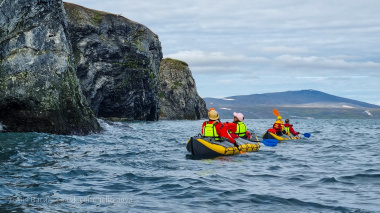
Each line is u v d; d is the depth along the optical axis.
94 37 39.03
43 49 19.72
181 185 6.88
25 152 11.21
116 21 43.34
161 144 15.37
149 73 46.56
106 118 43.19
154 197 6.00
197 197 6.03
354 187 6.91
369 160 10.84
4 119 18.53
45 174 7.70
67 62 20.31
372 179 7.70
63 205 5.41
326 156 11.78
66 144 14.02
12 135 16.39
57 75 19.45
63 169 8.39
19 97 18.44
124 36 44.06
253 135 14.23
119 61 41.88
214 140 11.34
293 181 7.48
